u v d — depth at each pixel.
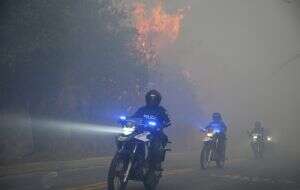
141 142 19.06
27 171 27.03
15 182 22.47
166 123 21.06
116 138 19.41
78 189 20.55
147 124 19.75
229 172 31.22
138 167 19.20
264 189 23.56
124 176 18.66
